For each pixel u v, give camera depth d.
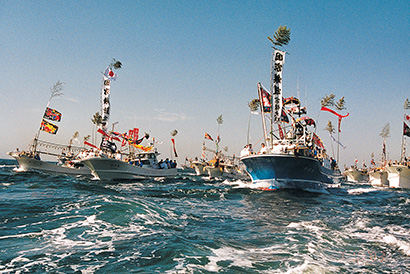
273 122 23.17
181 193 21.03
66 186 20.70
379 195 25.42
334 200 19.73
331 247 7.88
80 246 6.95
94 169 32.31
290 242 8.16
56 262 5.89
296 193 21.55
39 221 9.16
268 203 16.89
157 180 37.56
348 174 63.19
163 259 6.18
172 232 8.66
